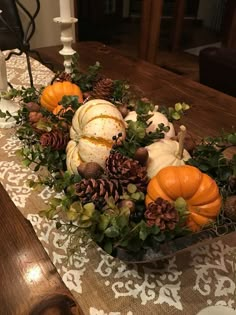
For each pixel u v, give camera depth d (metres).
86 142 0.39
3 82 0.59
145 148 0.38
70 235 0.36
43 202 0.42
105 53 0.99
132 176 0.34
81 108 0.42
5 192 0.43
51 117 0.47
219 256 0.36
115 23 2.07
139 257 0.31
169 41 1.91
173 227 0.30
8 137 0.56
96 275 0.33
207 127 0.62
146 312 0.30
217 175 0.38
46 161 0.43
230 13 1.67
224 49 0.99
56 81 0.61
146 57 1.68
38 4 0.64
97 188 0.32
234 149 0.52
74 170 0.39
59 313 0.28
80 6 1.88
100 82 0.55
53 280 0.31
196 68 1.70
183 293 0.32
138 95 0.72
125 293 0.32
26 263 0.32
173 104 0.70
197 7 2.09
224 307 0.31
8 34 1.15
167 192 0.33
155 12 1.55
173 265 0.35
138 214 0.33
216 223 0.34
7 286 0.30
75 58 0.68
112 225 0.30
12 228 0.36
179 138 0.39
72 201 0.33
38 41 1.64
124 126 0.41
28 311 0.28
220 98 0.74
